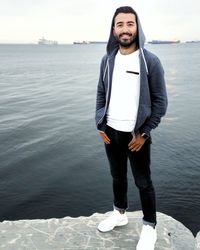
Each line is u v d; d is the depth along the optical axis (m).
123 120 3.16
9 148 13.13
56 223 3.90
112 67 3.14
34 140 14.24
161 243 3.55
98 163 11.47
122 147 3.33
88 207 8.62
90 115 19.73
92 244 3.52
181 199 8.84
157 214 4.16
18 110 21.44
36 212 8.35
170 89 31.56
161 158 11.84
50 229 3.78
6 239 3.60
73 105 23.50
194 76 44.75
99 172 10.70
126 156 3.46
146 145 3.20
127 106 3.13
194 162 11.42
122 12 2.97
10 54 173.25
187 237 3.72
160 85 3.01
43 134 15.23
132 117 3.13
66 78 45.69
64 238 3.62
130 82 3.07
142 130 3.10
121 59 3.10
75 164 11.38
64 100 25.91
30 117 19.08
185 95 27.50
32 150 12.88
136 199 8.81
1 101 25.38
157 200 8.80
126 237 3.63
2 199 8.94
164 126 16.47
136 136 3.11
